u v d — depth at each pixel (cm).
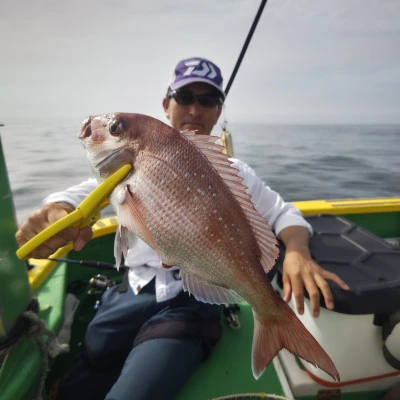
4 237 112
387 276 149
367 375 151
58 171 949
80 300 227
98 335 166
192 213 102
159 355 139
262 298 107
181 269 106
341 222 214
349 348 144
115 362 168
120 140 105
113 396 129
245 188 105
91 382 163
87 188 174
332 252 174
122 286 183
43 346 129
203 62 203
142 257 173
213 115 212
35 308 131
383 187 930
